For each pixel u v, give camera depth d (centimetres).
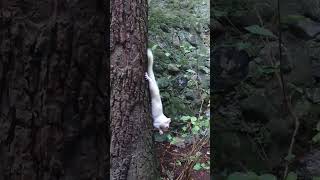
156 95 231
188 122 588
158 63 616
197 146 537
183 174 508
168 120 236
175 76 624
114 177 214
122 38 209
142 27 214
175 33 656
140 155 222
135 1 213
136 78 215
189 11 677
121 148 216
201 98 615
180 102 602
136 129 219
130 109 216
